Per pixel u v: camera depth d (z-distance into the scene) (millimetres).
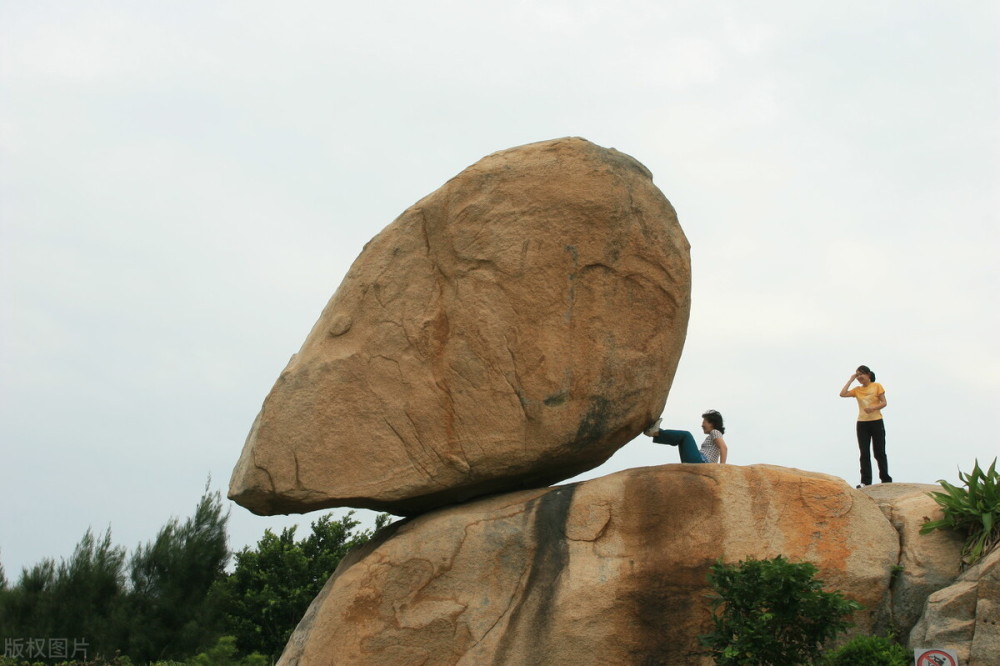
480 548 8766
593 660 8266
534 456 9109
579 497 8828
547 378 9070
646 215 9344
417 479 9008
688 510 8633
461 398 9086
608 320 9211
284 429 9039
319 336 9422
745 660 7586
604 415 9148
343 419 9047
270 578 22938
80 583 18641
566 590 8453
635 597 8383
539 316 9141
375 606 8711
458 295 9195
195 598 19312
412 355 9156
